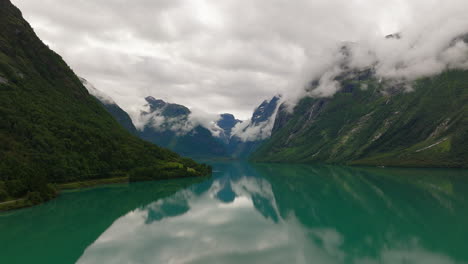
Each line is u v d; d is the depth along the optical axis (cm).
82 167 15175
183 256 5278
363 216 7956
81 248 5747
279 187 14875
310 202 10288
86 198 11594
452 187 12800
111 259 5159
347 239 6088
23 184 10488
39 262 5059
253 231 6869
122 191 13638
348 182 15600
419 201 9675
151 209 9594
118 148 19038
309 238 6222
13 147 12469
